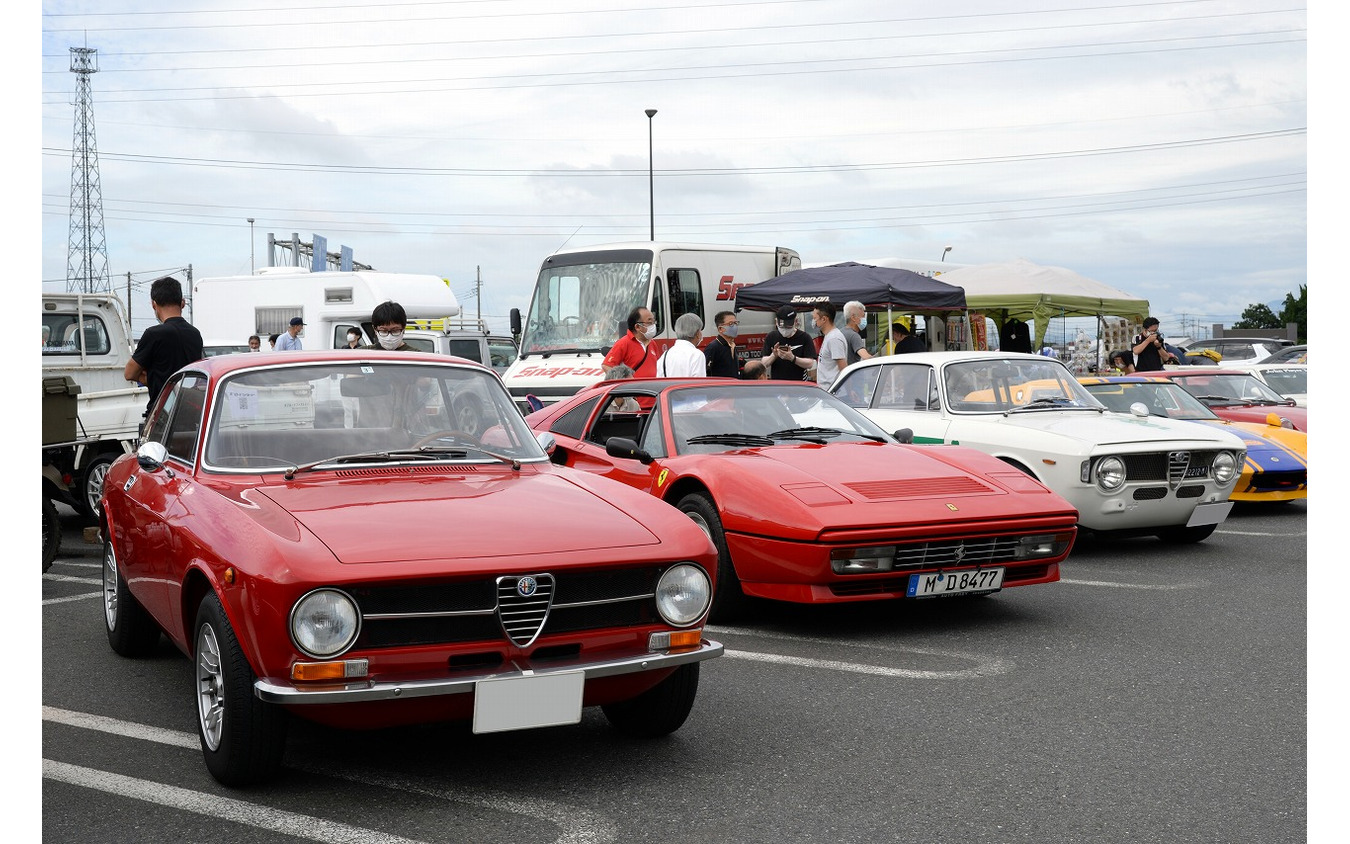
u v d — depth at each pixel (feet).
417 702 12.07
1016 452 27.61
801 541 19.12
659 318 49.39
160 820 12.05
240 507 13.51
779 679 17.42
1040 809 12.14
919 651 19.02
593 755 14.08
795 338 40.01
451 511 13.46
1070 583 24.79
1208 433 28.55
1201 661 18.10
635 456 22.34
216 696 13.16
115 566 19.35
